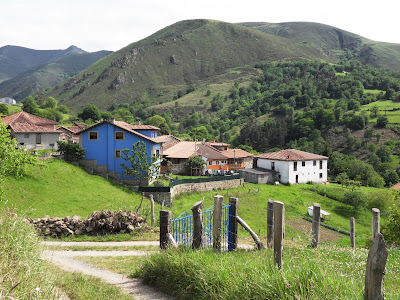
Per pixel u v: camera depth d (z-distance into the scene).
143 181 49.38
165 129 153.12
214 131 199.50
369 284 5.54
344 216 56.84
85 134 50.78
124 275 11.51
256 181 72.25
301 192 67.06
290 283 6.77
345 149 134.25
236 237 12.78
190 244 11.94
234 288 7.43
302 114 165.62
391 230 21.91
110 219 20.58
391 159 120.75
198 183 53.34
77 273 11.06
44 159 45.69
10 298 5.76
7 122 65.44
